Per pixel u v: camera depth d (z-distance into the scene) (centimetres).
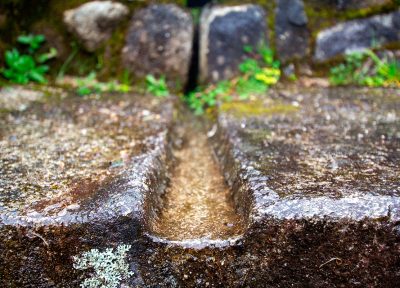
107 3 97
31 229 54
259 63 101
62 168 66
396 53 101
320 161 67
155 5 99
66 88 97
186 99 104
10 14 95
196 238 56
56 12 97
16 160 68
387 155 68
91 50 99
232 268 55
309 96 94
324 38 100
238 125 81
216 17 100
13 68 95
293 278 55
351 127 79
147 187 61
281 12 100
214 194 68
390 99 91
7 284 56
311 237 54
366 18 100
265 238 54
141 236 55
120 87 98
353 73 100
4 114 83
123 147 73
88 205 56
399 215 54
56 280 56
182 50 100
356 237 54
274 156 69
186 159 82
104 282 55
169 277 55
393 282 54
